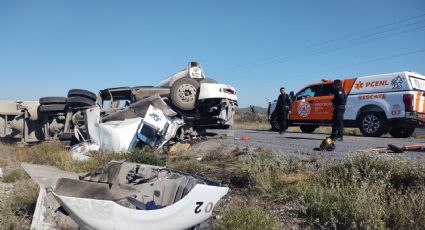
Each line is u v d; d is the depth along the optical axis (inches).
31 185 289.6
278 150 393.4
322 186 269.4
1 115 641.6
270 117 748.6
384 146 418.3
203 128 591.5
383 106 538.3
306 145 450.0
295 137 565.6
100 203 169.8
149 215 177.8
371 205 220.2
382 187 242.1
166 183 214.8
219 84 564.4
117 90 599.8
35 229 202.5
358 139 511.8
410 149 387.2
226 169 351.6
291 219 241.4
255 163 318.3
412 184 252.1
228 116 584.1
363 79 573.6
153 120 483.5
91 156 451.8
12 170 408.8
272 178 296.8
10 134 644.7
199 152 458.9
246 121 1430.9
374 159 281.7
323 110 614.5
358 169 276.2
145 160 381.4
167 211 182.9
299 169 315.9
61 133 566.3
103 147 474.9
